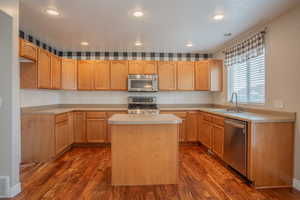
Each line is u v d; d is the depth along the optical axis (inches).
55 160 131.5
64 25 113.2
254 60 125.1
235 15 98.8
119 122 87.7
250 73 129.9
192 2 85.4
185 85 179.5
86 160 131.9
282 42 98.8
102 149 161.3
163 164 94.3
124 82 176.6
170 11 94.5
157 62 178.2
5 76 81.6
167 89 178.9
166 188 91.0
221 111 138.2
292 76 93.0
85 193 86.2
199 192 87.5
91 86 174.7
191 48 168.6
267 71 110.2
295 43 91.0
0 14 80.6
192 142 175.2
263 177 92.8
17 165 85.6
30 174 107.1
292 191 89.2
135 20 105.6
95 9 92.4
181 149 161.2
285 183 93.7
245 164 96.1
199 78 178.5
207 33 127.1
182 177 103.6
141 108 176.7
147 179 94.3
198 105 192.5
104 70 175.6
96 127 167.8
